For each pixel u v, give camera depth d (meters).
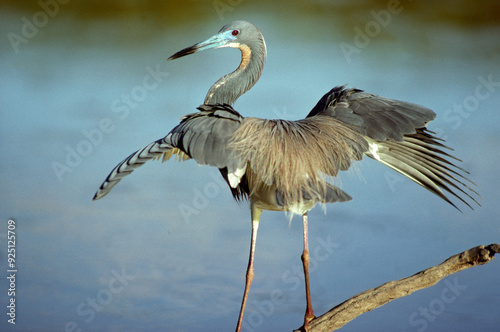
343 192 7.08
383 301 6.83
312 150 7.18
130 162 6.68
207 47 9.38
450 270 6.59
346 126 7.48
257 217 8.01
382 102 7.79
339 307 7.06
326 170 7.15
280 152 7.08
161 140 7.00
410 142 7.74
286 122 7.50
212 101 9.27
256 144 7.07
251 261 7.97
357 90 8.16
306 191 7.00
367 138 7.65
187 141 6.86
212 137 6.93
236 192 8.77
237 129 7.10
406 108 7.67
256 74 9.36
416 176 7.67
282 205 7.00
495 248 6.34
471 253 6.48
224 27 9.38
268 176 7.01
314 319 7.17
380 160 7.79
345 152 7.25
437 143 7.65
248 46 9.32
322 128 7.41
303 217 7.82
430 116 7.55
